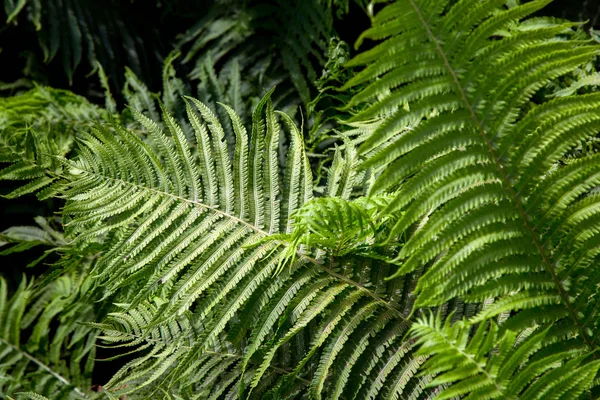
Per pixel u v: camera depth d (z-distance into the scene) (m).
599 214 1.28
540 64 1.26
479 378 1.22
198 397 1.45
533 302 1.27
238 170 1.44
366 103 1.67
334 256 1.40
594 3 1.73
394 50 1.24
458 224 1.27
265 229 1.42
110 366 1.83
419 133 1.26
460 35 1.24
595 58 1.57
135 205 1.44
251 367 1.45
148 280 1.41
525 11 1.24
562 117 1.26
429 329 1.21
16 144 1.49
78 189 1.44
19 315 1.79
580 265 1.28
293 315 1.37
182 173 1.44
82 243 1.61
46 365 1.76
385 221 1.39
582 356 1.22
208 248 1.40
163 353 1.47
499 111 1.27
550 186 1.27
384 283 1.39
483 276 1.27
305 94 1.89
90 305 1.75
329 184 1.44
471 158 1.27
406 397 1.35
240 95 1.88
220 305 1.46
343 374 1.34
